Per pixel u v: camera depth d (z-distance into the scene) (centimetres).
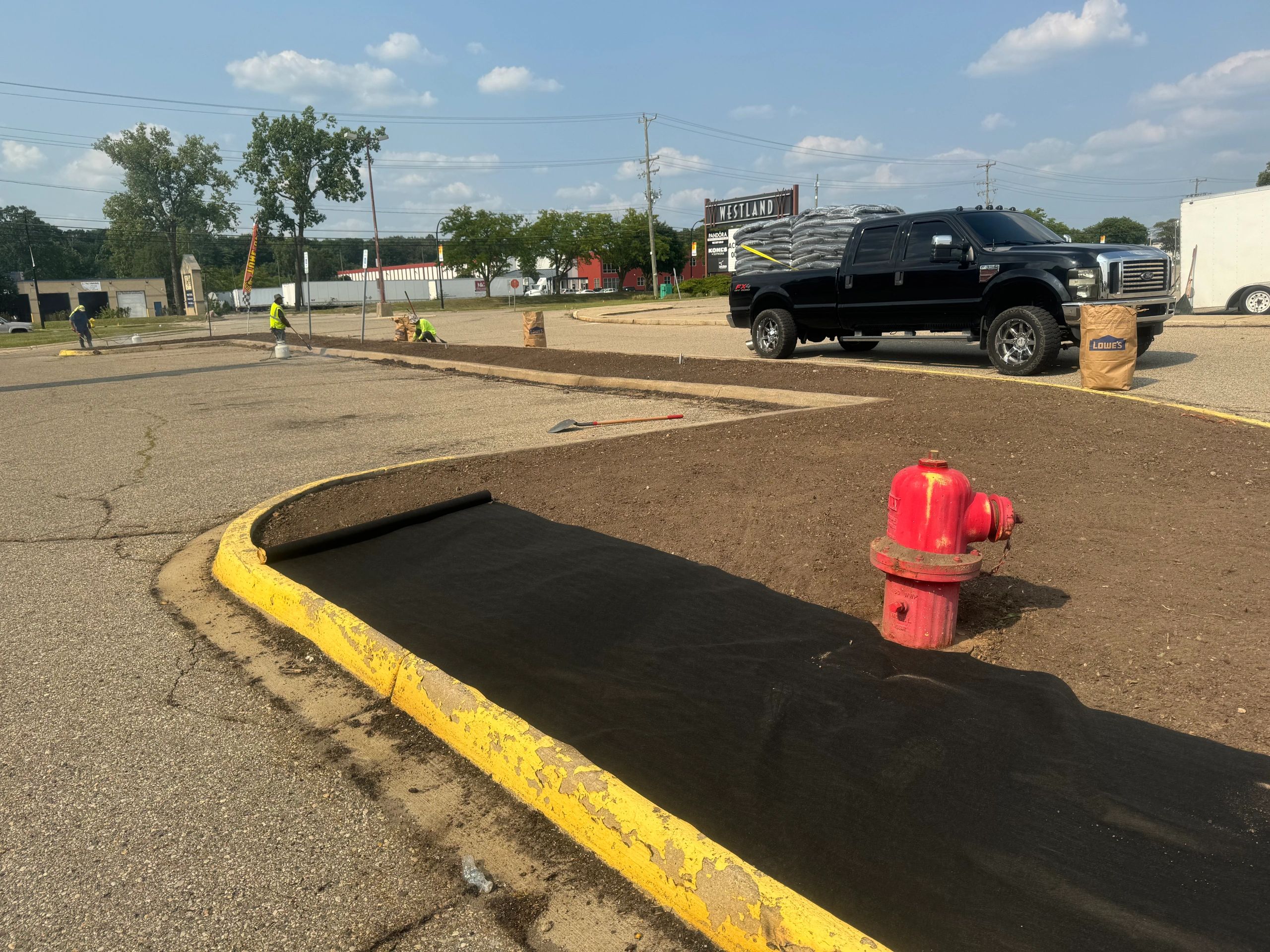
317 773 319
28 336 5100
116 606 488
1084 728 292
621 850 259
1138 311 1073
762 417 831
